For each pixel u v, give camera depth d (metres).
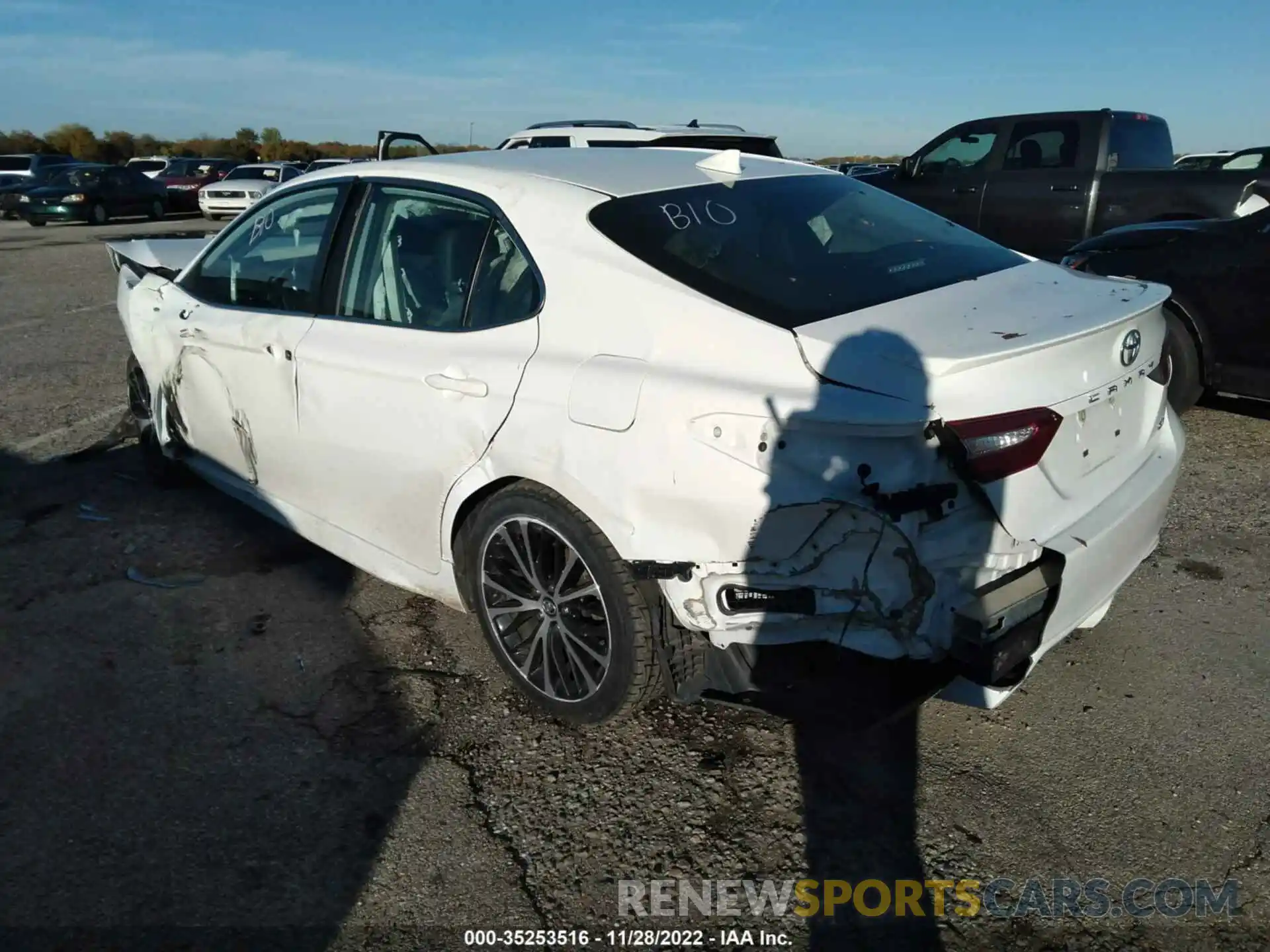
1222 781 2.65
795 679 2.52
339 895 2.34
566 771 2.76
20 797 2.66
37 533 4.36
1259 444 5.28
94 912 2.29
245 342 3.65
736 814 2.59
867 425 2.17
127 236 19.05
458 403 2.86
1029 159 9.44
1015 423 2.22
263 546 4.22
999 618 2.25
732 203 3.01
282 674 3.26
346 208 3.43
